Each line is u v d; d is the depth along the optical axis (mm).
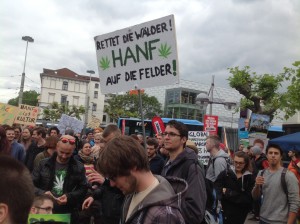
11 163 1359
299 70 11367
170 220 1853
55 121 63000
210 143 6523
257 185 5023
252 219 9953
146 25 4977
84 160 6250
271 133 26484
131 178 2020
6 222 1297
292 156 8305
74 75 87125
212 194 4180
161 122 8781
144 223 1879
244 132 15641
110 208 4137
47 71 85375
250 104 19297
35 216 3146
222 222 4789
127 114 58406
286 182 4758
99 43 5453
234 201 5148
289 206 4746
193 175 3287
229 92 63531
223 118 60188
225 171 5289
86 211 4992
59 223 3191
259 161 10203
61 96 84938
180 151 3654
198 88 64375
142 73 5012
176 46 4754
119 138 2098
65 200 4371
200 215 3094
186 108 62094
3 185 1289
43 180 4629
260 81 17875
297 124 12367
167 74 4809
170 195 1968
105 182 4066
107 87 5371
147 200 1938
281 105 12734
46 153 6492
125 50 5188
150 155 5574
